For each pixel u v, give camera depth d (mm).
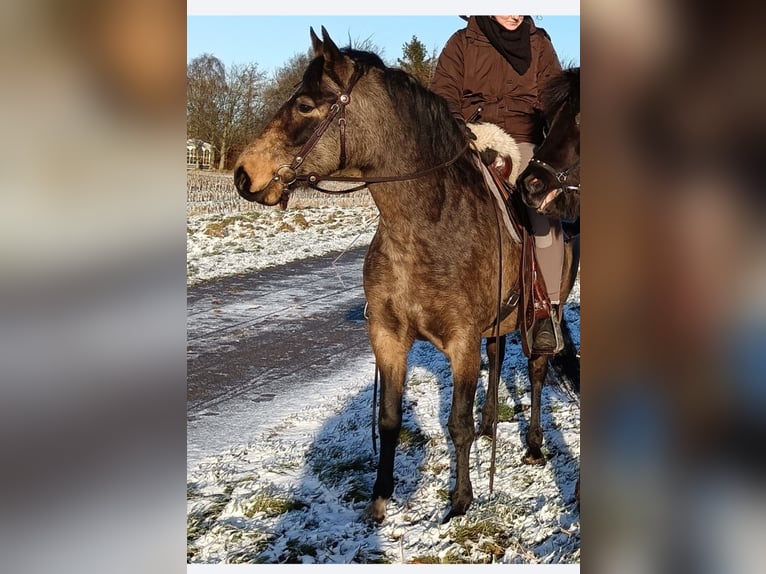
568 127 2979
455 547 2941
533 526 3105
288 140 2891
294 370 5914
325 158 2912
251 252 11445
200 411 4918
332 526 3180
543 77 3531
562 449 3996
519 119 3527
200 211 14055
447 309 2996
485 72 3473
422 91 3004
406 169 2951
